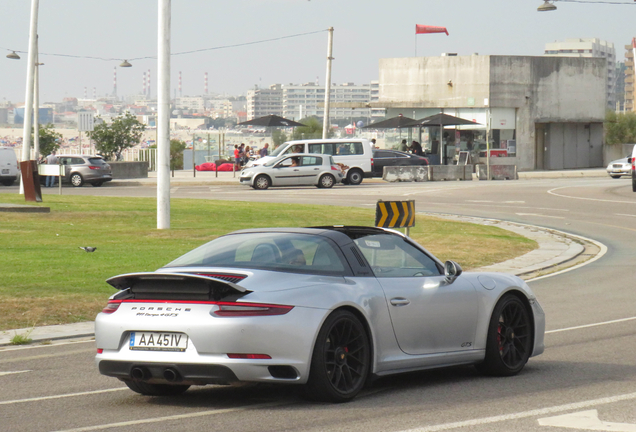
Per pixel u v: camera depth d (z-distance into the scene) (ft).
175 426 23.35
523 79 217.36
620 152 233.76
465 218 100.58
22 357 35.06
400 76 228.43
